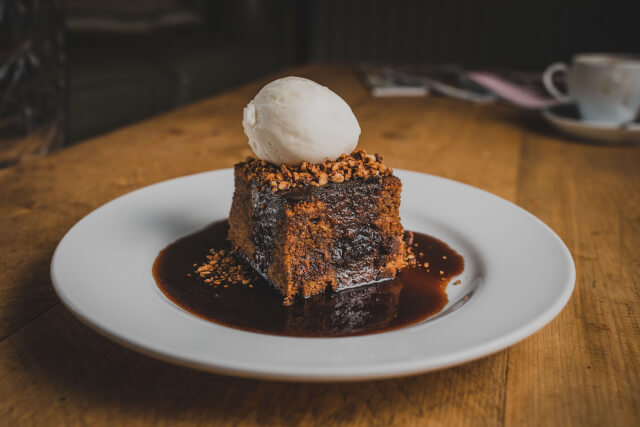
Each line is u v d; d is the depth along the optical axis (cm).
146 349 23
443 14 144
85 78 89
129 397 24
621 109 56
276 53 146
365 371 22
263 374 22
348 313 30
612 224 39
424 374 25
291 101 32
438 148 53
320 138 32
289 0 153
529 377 25
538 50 141
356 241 33
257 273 34
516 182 46
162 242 35
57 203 40
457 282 33
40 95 77
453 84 79
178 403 23
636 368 26
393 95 74
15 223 37
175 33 125
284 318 29
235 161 48
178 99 107
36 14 76
